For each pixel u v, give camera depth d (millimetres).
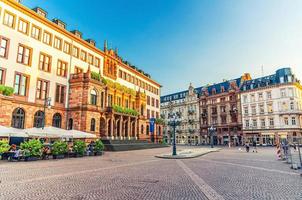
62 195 7883
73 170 14070
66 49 35594
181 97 94062
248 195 8227
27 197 7555
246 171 14453
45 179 10875
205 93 81688
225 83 78562
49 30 32688
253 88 67000
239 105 69938
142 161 20328
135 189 8984
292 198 7832
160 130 64375
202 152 32906
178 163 19016
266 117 63094
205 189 9133
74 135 24453
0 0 26109
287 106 59219
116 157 24078
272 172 14070
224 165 17734
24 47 28953
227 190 9016
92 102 35094
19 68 27953
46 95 31516
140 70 61094
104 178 11414
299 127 57969
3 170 13547
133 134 48406
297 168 15570
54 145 21797
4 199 7281
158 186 9625
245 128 67375
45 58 31859
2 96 23766
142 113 55500
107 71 44844
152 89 65625
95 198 7555
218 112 76188
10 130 19359
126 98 49406
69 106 34781
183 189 9094
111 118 38969
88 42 41375
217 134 75625
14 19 27781
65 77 34875
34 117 29609
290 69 61250
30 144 19656
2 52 26266
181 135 89875
